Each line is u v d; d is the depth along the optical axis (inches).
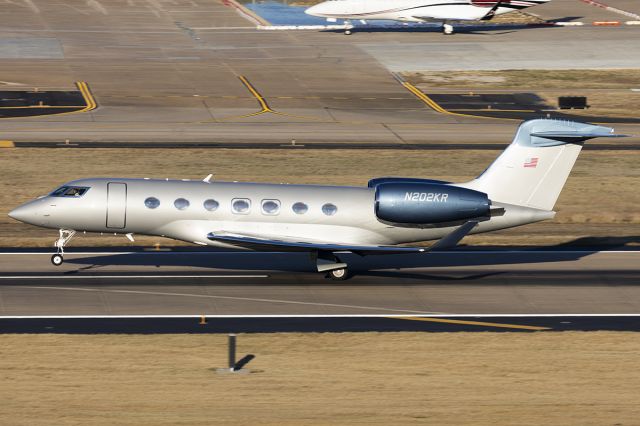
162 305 5615.2
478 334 5132.9
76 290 5866.1
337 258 6215.6
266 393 4175.7
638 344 4987.7
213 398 4099.4
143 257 6683.1
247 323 5315.0
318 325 5310.0
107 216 6048.2
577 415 3973.9
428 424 3836.1
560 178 6230.3
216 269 6417.3
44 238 7121.1
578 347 4918.8
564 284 6240.2
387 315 5521.7
